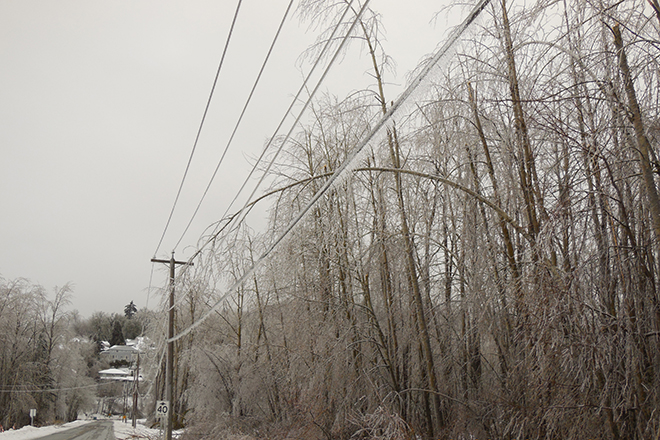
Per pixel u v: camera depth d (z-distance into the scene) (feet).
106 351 401.90
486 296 27.76
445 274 36.63
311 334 40.96
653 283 20.43
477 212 31.50
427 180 36.76
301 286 42.14
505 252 30.04
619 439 20.48
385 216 38.60
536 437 23.27
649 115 20.67
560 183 23.71
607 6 20.86
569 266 21.70
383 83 38.78
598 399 20.85
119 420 251.80
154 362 82.23
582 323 19.42
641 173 19.79
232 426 55.88
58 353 169.58
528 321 21.90
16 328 148.77
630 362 19.83
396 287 38.93
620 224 20.59
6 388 143.74
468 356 33.37
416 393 37.63
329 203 38.47
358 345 38.34
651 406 19.71
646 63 20.02
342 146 42.88
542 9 22.11
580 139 22.39
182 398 84.58
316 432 38.45
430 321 36.14
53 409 168.35
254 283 53.67
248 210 34.22
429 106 33.27
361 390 36.58
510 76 26.84
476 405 30.89
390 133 37.06
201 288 37.06
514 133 27.14
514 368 24.41
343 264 39.47
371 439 30.01
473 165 32.42
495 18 28.22
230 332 81.35
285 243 41.09
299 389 42.29
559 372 20.58
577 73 22.57
